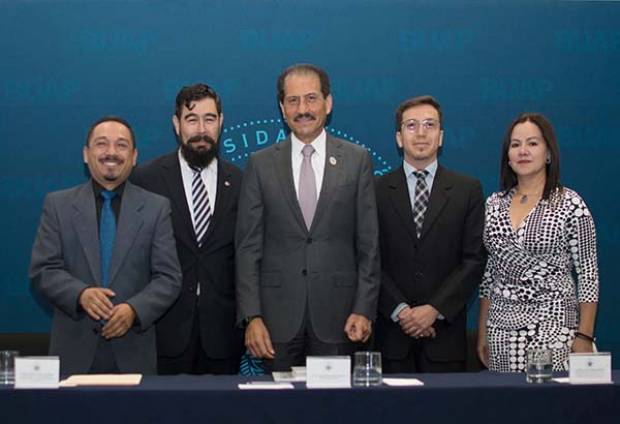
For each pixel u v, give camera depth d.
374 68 5.14
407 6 5.15
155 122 5.09
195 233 4.22
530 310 3.82
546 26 5.20
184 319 4.15
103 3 5.07
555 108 5.20
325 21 5.13
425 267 4.09
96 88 5.07
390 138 5.16
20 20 5.04
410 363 4.12
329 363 2.83
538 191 3.97
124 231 3.81
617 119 5.22
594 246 3.89
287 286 3.86
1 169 5.04
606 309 5.20
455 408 2.74
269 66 5.12
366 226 3.92
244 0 5.11
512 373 3.27
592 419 2.77
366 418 2.72
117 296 3.74
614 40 5.21
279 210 3.91
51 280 3.68
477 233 4.10
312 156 4.01
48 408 2.66
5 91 5.04
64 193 3.92
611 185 5.22
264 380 3.02
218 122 4.31
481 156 5.19
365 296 3.82
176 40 5.09
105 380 2.95
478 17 5.17
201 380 3.01
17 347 4.99
